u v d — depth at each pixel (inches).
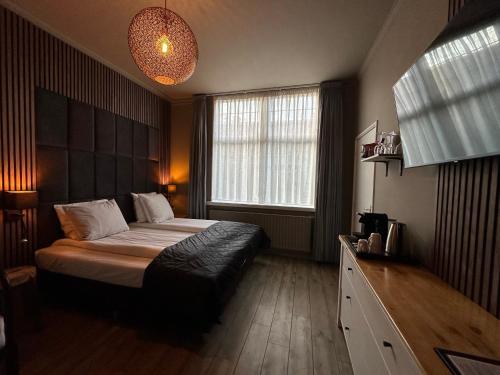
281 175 146.9
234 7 78.0
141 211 132.0
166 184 168.1
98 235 96.7
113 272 74.2
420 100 47.8
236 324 78.4
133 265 73.7
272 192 148.4
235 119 154.9
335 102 133.0
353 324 57.8
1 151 79.4
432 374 23.8
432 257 51.1
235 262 79.9
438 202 49.4
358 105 127.7
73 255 80.8
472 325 32.3
